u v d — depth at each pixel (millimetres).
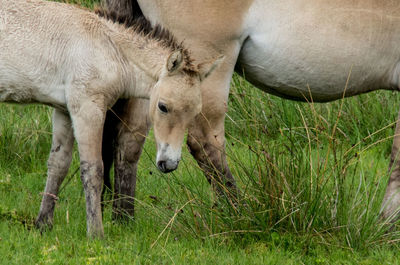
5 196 20672
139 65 17750
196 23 18406
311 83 19031
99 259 15875
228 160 21141
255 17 18469
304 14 18297
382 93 27531
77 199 21000
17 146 24047
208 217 17938
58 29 17469
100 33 17594
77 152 24328
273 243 17078
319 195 17516
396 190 18391
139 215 19734
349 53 18547
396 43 18672
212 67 17141
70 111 17484
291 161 18438
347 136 25516
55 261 15742
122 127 19047
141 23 18219
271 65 18875
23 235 17344
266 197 17672
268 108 27031
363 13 18328
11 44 17406
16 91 17734
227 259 16328
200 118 18875
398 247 17484
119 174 19344
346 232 17562
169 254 16344
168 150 16953
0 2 17672
